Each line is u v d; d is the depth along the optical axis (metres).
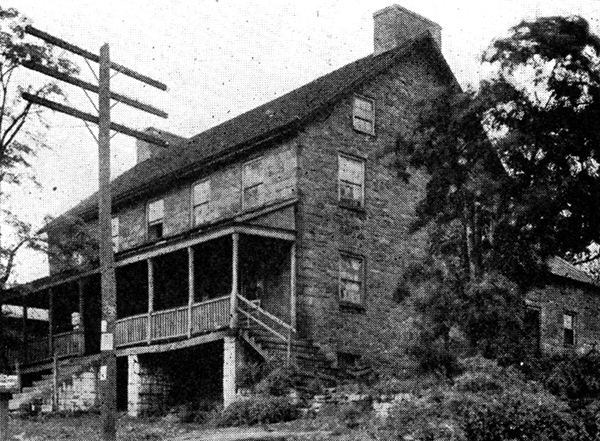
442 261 21.19
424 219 22.20
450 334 20.72
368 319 26.48
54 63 31.20
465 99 21.06
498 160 20.70
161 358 26.80
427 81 30.44
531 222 19.95
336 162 26.66
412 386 17.67
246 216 23.48
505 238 20.42
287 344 23.09
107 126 17.55
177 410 25.19
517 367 18.92
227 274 27.16
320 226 25.72
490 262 20.72
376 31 30.94
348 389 19.83
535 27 20.27
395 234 28.02
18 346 33.25
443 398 15.65
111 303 16.28
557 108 20.39
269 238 25.06
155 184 31.25
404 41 30.02
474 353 19.19
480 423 14.29
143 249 26.17
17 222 31.03
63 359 29.73
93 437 18.11
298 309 24.72
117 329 27.33
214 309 23.70
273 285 25.45
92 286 32.75
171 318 25.16
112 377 15.95
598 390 18.36
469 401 14.81
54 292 33.41
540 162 20.44
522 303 20.34
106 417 15.73
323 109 26.42
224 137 31.25
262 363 22.47
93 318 33.84
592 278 34.59
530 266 20.64
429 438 14.09
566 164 20.28
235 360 22.70
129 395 26.22
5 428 12.05
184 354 27.27
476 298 19.48
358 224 26.88
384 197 27.95
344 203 26.66
